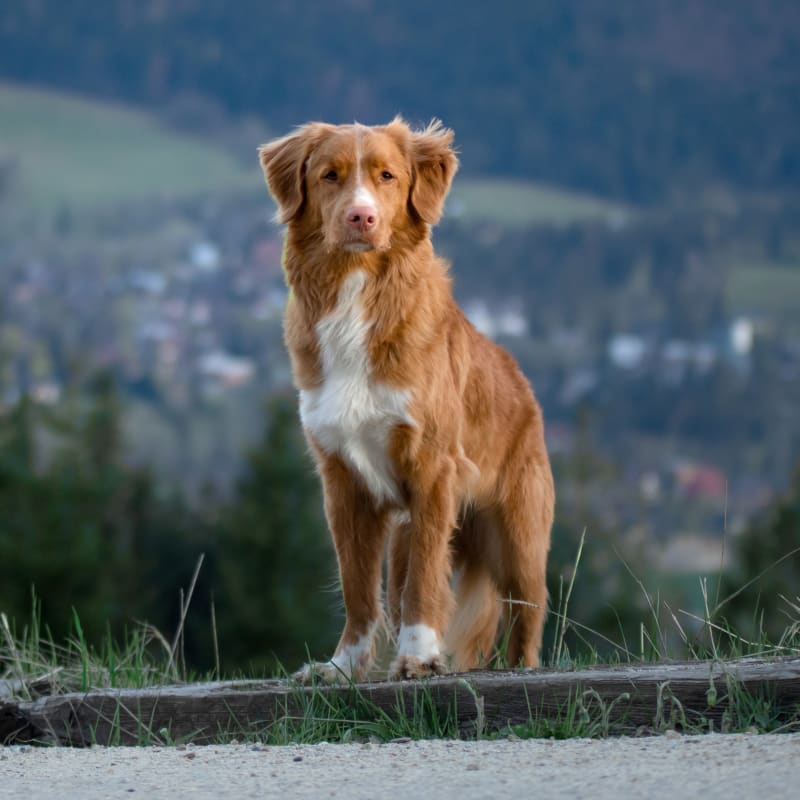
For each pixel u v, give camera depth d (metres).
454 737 4.71
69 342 122.44
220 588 32.06
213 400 105.06
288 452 33.06
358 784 3.75
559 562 28.28
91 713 5.16
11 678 6.83
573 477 36.19
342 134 5.88
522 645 6.72
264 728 5.03
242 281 164.00
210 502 36.81
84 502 32.19
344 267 5.76
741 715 4.36
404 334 5.76
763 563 28.14
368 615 5.93
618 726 4.54
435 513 5.81
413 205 5.90
